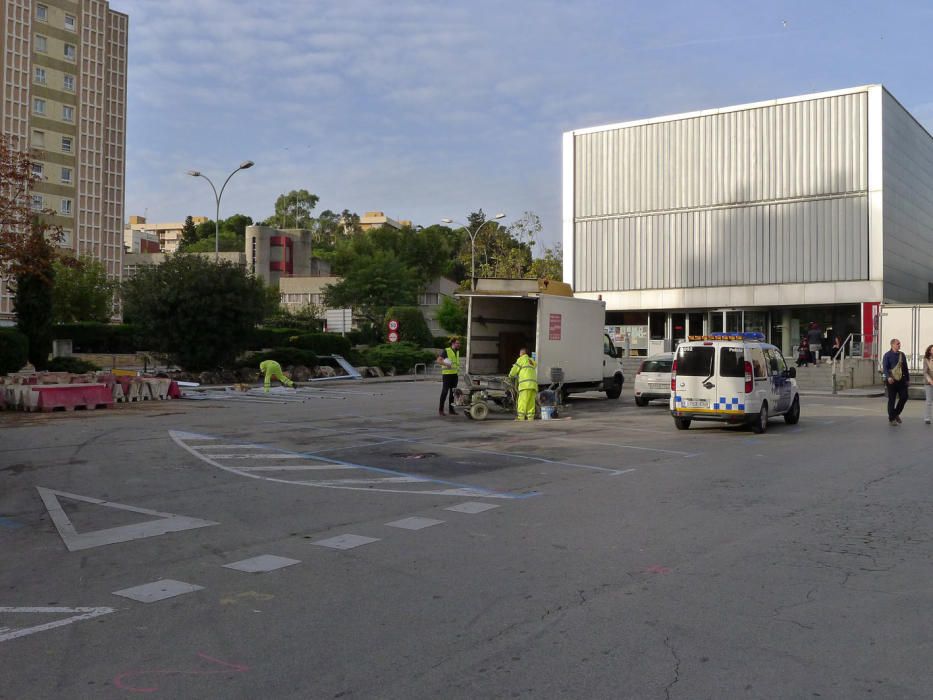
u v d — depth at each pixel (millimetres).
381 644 4812
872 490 10031
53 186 64688
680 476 11203
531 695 4113
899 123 41531
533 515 8562
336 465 12156
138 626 5145
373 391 30734
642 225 45375
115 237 70938
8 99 61531
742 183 42406
